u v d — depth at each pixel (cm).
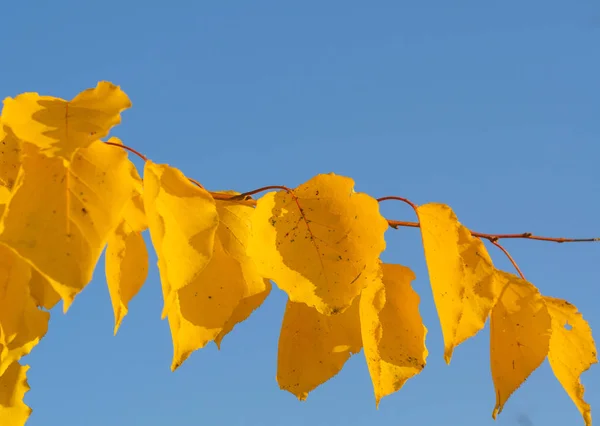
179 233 68
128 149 69
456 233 74
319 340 77
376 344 73
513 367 77
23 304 69
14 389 75
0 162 66
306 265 71
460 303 73
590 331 78
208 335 70
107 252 70
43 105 67
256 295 76
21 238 64
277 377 76
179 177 69
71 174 66
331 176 72
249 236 74
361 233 72
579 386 78
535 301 77
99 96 67
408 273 77
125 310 70
